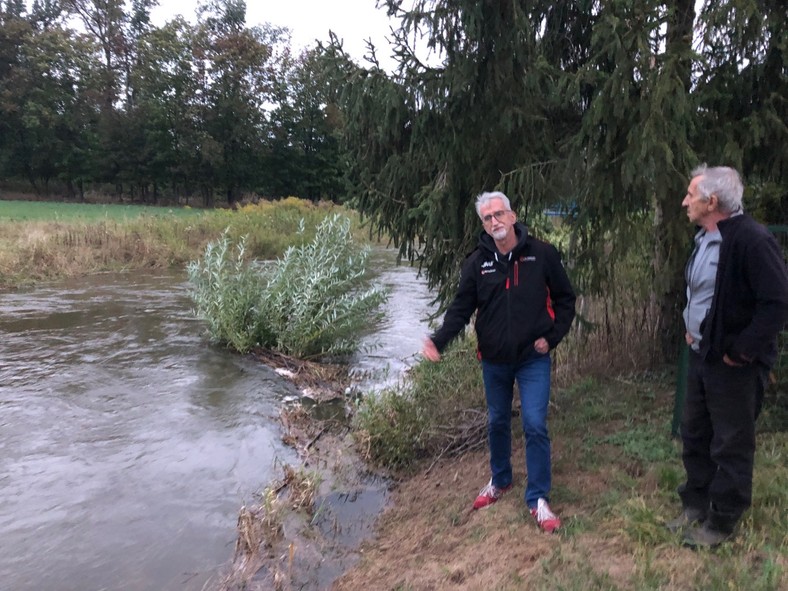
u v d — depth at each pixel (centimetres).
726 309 277
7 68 4803
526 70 456
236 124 4838
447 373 702
